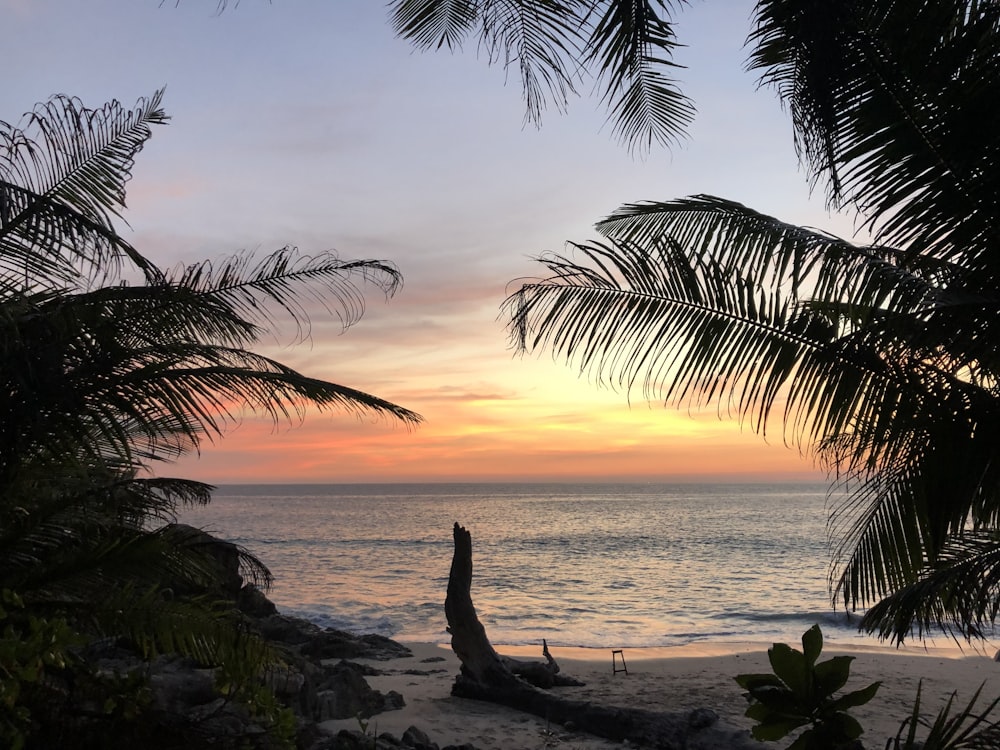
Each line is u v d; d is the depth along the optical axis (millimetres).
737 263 4750
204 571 5887
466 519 95938
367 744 6547
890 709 10891
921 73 3867
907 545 4574
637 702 11125
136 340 5465
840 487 4633
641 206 5344
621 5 3705
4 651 3654
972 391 4246
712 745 8164
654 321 4723
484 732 8945
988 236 4070
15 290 4836
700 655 17359
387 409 5582
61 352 4891
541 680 11836
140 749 4648
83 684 4730
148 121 5488
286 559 47469
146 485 6117
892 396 4324
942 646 18359
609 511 115875
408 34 4371
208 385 5242
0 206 4043
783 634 21656
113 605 4848
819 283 4422
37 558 4992
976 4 3869
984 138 3893
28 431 4973
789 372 4500
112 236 4195
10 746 3693
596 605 28578
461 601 10875
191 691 6273
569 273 4812
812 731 2648
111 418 5102
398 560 47000
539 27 3854
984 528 4742
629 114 4398
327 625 23453
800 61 3641
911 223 4156
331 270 5504
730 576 38219
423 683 12094
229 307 5398
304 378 5391
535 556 49375
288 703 8070
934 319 3887
